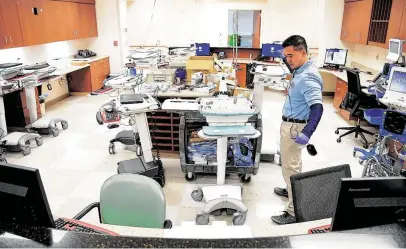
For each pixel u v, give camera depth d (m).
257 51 7.90
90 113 6.09
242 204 2.88
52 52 6.80
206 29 9.83
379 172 2.97
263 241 0.92
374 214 0.98
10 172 1.02
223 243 0.92
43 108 5.55
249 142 3.51
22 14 5.04
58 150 4.42
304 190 1.73
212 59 4.68
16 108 4.77
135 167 3.45
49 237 0.96
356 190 0.94
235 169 3.43
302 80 2.48
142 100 3.34
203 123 3.52
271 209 3.07
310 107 2.44
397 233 0.96
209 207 2.85
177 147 4.17
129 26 9.76
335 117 5.99
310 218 1.72
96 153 4.32
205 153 3.51
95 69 7.45
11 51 5.43
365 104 4.83
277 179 3.63
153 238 0.95
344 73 6.40
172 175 3.72
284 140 2.71
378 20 5.46
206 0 9.54
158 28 9.73
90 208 1.95
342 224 0.98
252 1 9.47
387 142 3.39
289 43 2.44
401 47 4.47
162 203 1.83
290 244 0.91
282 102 7.04
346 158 4.23
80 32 7.07
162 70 4.55
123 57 8.32
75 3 6.77
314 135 5.07
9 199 1.05
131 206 1.85
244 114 2.68
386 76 4.75
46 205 1.04
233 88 3.95
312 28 9.31
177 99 3.75
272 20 9.45
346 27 6.77
